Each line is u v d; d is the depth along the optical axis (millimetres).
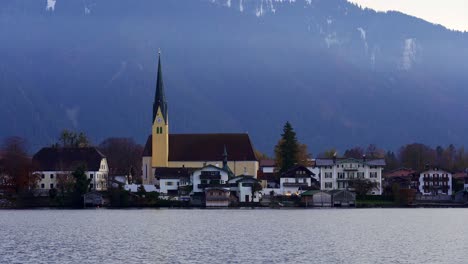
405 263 112438
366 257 118250
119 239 141750
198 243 135625
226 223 177000
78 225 171125
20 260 114688
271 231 157250
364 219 190125
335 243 135875
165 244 134125
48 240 139750
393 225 172250
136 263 112062
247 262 112938
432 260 115438
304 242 137500
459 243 136375
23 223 176625
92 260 114812
